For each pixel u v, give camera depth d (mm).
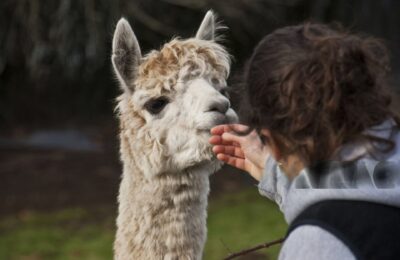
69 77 22281
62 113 24469
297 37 2869
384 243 2512
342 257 2494
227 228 15055
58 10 18406
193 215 5094
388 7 19828
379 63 2801
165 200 5051
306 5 20188
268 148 2990
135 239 5121
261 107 2873
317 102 2695
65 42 18766
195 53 5094
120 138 5508
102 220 16172
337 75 2699
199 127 4832
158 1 19750
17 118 23906
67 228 15539
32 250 13898
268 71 2838
